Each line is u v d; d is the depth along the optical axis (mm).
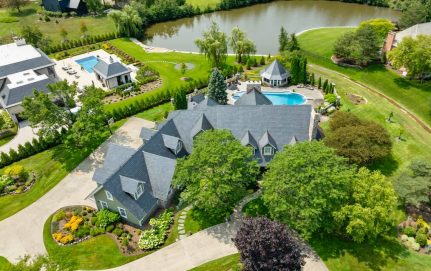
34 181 60406
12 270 36000
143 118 76938
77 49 118062
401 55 87500
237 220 51062
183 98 75000
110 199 50156
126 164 51500
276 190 44875
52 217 53125
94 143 68312
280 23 140375
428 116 79438
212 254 46438
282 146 56469
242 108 58906
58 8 147750
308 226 43531
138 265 45531
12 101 76062
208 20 147375
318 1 166625
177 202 54500
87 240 49125
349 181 44969
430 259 44969
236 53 104875
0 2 154375
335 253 45781
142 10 139750
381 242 47188
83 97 68375
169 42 127188
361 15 146250
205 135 51125
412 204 51875
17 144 70438
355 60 101500
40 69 92750
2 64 89000
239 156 47656
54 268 37156
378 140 58188
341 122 63031
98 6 146625
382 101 82625
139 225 50812
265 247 37688
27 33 113188
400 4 148000
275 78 88312
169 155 57031
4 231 51250
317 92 85938
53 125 66688
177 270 44656
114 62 92938
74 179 60438
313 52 109062
